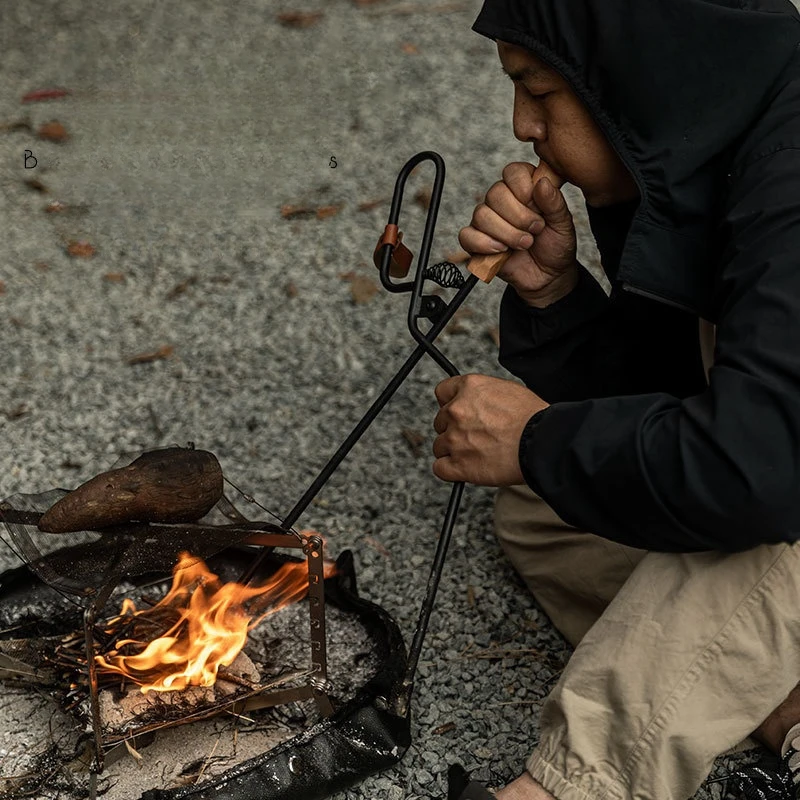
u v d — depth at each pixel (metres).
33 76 4.53
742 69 1.63
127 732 1.85
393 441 2.85
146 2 5.16
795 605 1.62
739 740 1.67
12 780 1.86
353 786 1.90
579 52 1.67
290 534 1.78
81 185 3.91
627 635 1.66
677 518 1.55
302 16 5.04
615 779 1.66
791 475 1.48
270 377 3.09
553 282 2.08
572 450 1.61
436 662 2.20
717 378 1.52
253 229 3.71
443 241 3.64
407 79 4.61
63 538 1.81
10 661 1.97
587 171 1.80
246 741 1.95
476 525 2.57
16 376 3.07
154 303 3.37
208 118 4.31
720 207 1.69
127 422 2.91
